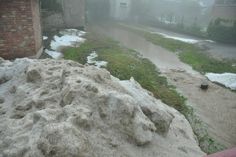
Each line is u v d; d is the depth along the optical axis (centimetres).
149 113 388
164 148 350
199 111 669
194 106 700
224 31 1975
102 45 1441
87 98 348
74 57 1067
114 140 314
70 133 267
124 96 348
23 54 861
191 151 381
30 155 256
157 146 347
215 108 702
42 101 356
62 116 313
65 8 1884
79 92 348
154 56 1333
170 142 376
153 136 354
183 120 544
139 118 338
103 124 328
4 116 354
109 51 1278
